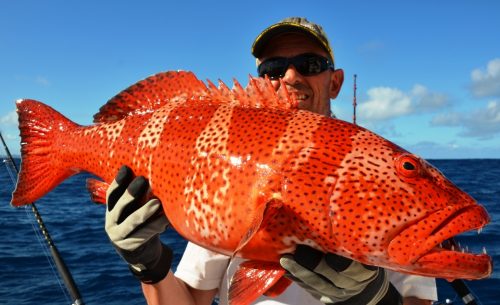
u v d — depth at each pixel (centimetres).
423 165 74
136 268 90
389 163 74
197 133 84
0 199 707
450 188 72
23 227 447
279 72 108
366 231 71
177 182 83
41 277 267
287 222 74
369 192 72
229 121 83
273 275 79
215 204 78
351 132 77
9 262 299
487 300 212
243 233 76
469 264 67
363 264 75
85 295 238
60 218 514
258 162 76
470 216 69
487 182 1045
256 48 110
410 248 69
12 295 236
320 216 73
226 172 78
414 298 96
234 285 81
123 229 83
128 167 89
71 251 339
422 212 70
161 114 92
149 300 101
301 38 108
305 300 94
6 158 172
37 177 107
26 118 109
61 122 106
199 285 104
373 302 78
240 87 89
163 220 86
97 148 97
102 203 97
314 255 74
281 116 81
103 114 100
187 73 94
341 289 76
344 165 74
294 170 74
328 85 111
